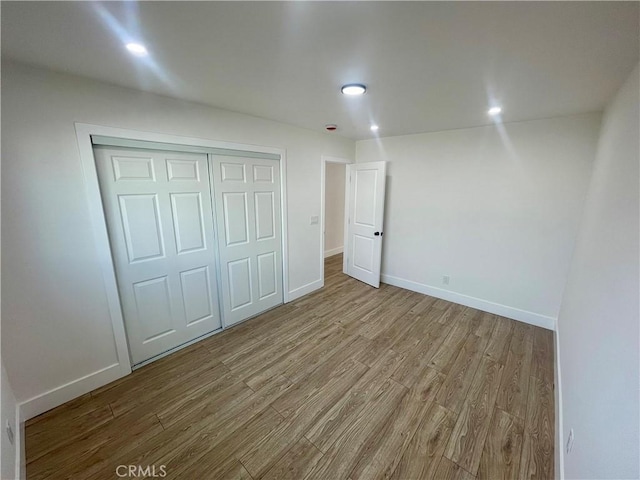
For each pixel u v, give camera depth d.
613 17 1.08
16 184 1.66
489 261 3.34
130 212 2.18
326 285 4.32
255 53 1.45
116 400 2.01
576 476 1.19
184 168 2.44
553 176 2.81
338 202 6.12
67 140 1.80
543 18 1.10
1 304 1.67
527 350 2.63
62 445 1.67
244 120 2.76
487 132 3.14
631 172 1.30
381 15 1.10
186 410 1.93
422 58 1.48
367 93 2.07
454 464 1.57
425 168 3.70
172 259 2.49
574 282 2.33
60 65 1.62
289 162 3.30
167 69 1.67
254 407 1.96
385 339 2.83
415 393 2.10
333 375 2.29
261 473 1.52
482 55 1.44
